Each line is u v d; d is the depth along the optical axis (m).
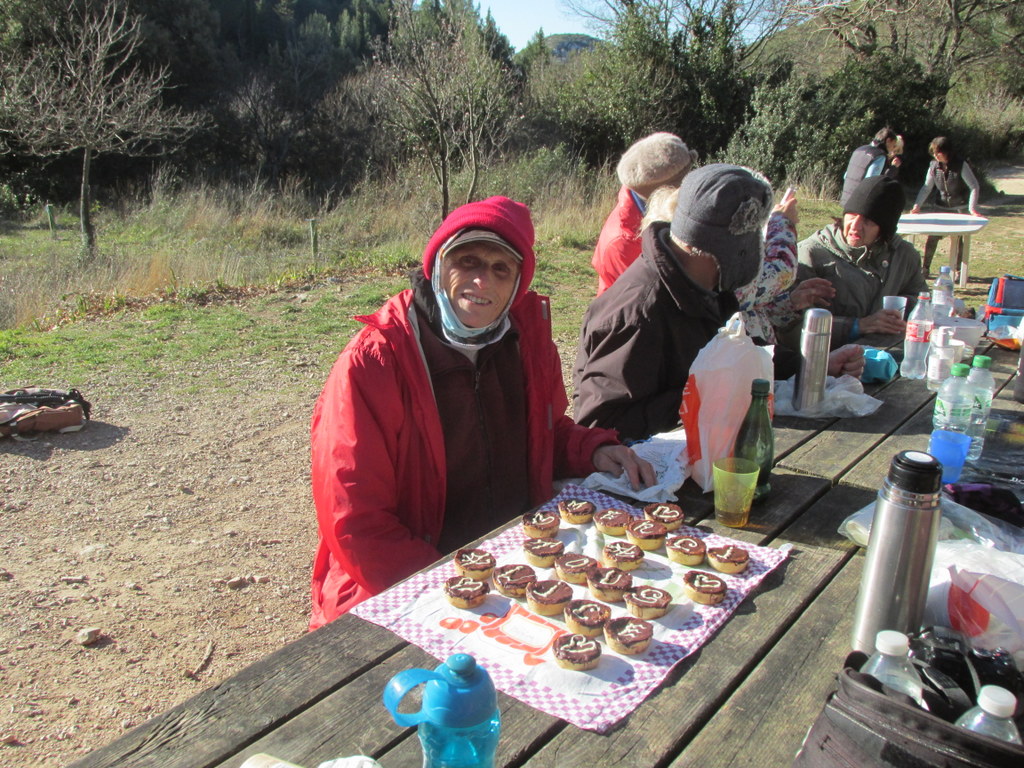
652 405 2.65
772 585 1.70
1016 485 2.16
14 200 18.20
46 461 4.85
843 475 2.29
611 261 3.92
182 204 15.48
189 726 1.26
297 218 15.14
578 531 1.94
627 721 1.29
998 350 3.66
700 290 2.58
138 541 3.97
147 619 3.33
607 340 2.66
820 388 2.77
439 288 2.16
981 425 2.44
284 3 33.34
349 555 1.97
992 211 16.67
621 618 1.53
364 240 13.30
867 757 1.04
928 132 21.38
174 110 21.14
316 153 21.86
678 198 2.59
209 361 6.81
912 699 1.06
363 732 1.25
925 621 1.49
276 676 1.39
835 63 23.38
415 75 13.70
